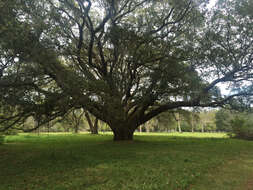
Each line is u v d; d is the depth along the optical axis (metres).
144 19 13.91
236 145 14.59
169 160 8.66
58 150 12.36
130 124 17.97
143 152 10.98
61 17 10.66
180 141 17.88
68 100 9.17
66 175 6.56
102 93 10.09
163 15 14.23
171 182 5.70
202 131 61.88
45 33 9.31
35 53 8.09
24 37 7.81
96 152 11.18
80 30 12.12
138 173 6.62
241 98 14.14
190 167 7.39
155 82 13.30
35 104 9.10
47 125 11.30
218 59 12.46
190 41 13.06
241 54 12.95
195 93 12.02
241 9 12.32
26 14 8.92
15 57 8.27
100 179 6.07
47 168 7.59
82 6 11.47
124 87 14.45
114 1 12.04
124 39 12.27
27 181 6.07
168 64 12.24
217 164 8.00
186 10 12.57
